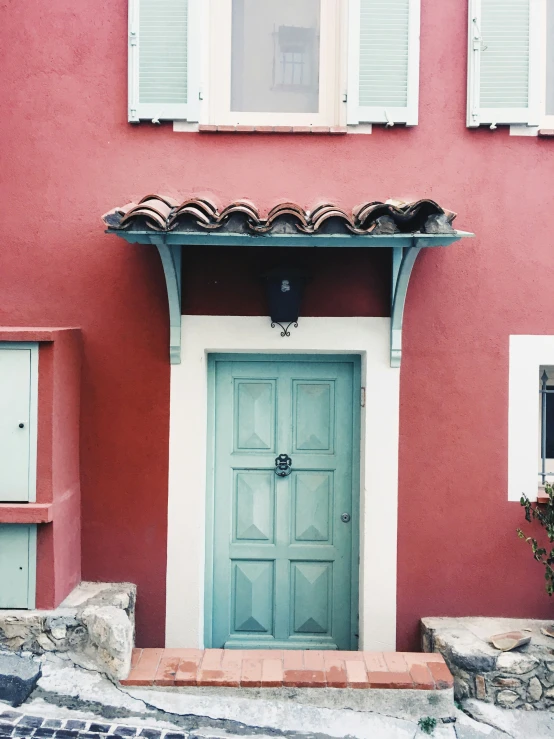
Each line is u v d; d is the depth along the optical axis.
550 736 3.95
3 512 4.05
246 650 4.32
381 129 4.60
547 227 4.61
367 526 4.64
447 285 4.63
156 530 4.64
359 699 3.94
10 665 4.00
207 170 4.59
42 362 4.14
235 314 4.62
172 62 4.55
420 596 4.65
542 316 4.62
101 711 3.80
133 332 4.63
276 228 3.77
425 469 4.65
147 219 3.73
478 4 4.53
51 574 4.16
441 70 4.60
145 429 4.64
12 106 4.59
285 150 4.59
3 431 4.14
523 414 4.64
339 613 4.88
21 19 4.57
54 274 4.62
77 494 4.59
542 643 4.27
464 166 4.60
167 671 4.03
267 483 4.88
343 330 4.62
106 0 4.57
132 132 4.59
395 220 3.78
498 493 4.65
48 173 4.60
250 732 3.78
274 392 4.86
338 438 4.86
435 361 4.64
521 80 4.55
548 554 4.62
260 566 4.90
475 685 4.13
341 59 4.67
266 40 4.77
